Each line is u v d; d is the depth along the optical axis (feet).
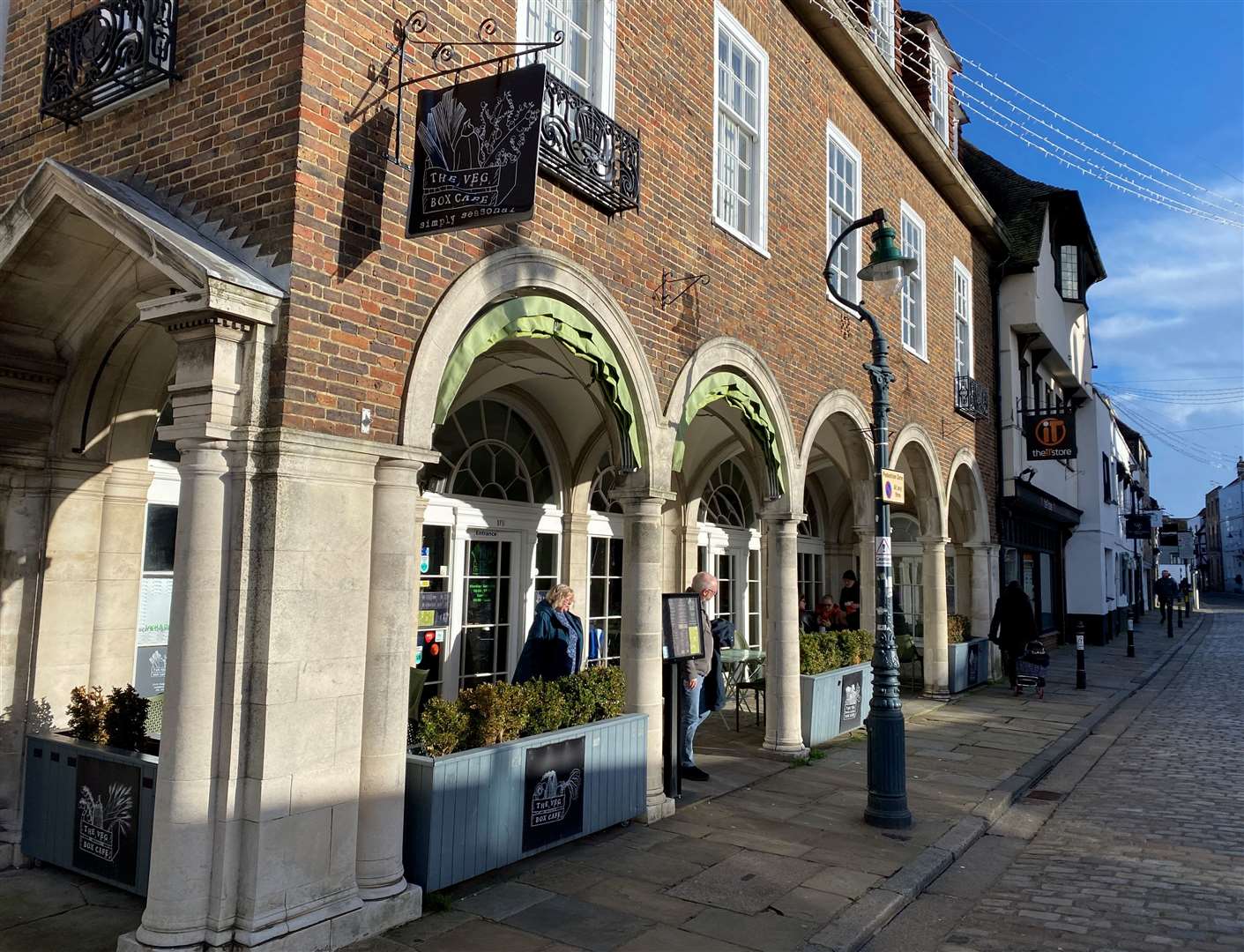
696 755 30.09
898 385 40.88
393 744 15.87
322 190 15.24
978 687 50.01
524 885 17.72
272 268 14.85
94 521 19.17
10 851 17.92
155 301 14.28
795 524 31.04
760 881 18.33
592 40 23.20
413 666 27.78
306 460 14.62
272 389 14.53
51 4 19.99
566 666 22.57
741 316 28.71
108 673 19.17
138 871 15.92
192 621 13.94
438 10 17.98
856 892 17.79
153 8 16.83
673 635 24.45
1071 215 68.44
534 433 33.63
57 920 15.47
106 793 16.61
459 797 16.84
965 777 28.32
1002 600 48.52
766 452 29.78
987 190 65.21
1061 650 76.13
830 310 35.14
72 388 18.67
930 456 43.98
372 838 15.52
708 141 27.50
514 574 32.22
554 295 20.49
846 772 28.12
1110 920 17.07
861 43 36.42
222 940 13.47
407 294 16.70
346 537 15.28
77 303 18.02
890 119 41.70
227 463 14.38
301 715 14.40
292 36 15.29
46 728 18.26
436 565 29.04
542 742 18.86
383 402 16.11
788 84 33.01
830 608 48.55
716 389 26.86
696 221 26.53
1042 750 32.78
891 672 23.09
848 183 38.14
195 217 16.12
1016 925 16.89
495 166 15.48
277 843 13.94
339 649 15.10
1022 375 63.72
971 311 53.16
